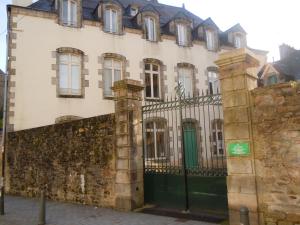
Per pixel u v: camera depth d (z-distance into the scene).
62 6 16.58
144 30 18.50
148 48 18.50
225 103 6.95
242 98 6.70
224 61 6.98
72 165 10.78
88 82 16.45
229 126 6.84
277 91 6.27
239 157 6.64
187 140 10.35
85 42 16.70
